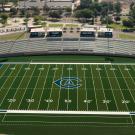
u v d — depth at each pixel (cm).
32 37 8031
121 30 8981
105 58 7225
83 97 5238
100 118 4581
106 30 8181
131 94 5341
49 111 4784
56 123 4456
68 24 9781
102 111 4775
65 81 5888
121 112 4744
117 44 7631
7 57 7325
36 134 4194
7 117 4619
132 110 4806
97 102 5062
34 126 4384
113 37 8081
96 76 6141
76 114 4694
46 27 9144
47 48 7619
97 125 4403
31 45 7656
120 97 5231
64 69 6506
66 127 4356
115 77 6091
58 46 7662
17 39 7906
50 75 6188
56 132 4238
